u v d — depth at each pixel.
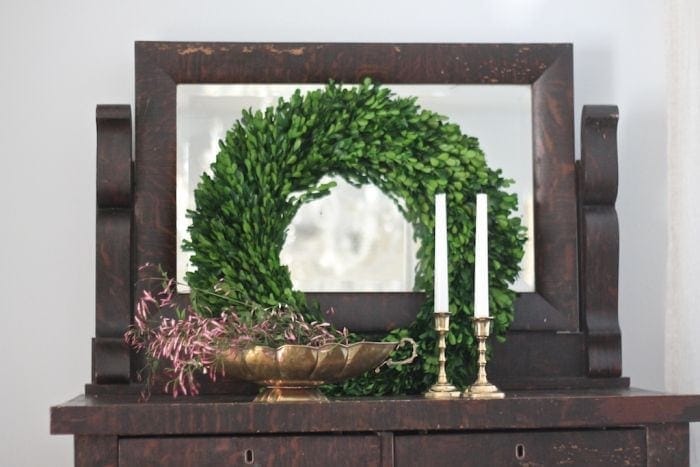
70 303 2.76
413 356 2.52
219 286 2.54
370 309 2.66
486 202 2.56
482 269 2.51
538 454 2.32
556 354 2.70
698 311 2.70
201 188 2.64
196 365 2.35
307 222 2.67
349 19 2.83
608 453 2.33
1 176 2.76
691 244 2.71
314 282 2.66
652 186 2.88
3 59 2.77
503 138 2.73
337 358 2.33
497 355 2.69
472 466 2.30
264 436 2.26
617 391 2.57
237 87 2.69
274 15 2.82
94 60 2.79
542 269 2.71
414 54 2.72
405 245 2.68
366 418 2.25
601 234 2.69
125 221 2.60
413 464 2.29
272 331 2.42
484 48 2.73
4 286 2.75
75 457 2.22
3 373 2.74
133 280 2.63
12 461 2.74
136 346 2.61
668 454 2.35
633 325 2.86
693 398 2.33
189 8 2.81
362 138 2.69
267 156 2.66
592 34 2.88
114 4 2.80
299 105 2.69
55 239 2.76
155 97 2.67
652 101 2.88
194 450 2.24
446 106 2.73
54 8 2.79
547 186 2.72
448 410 2.28
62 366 2.75
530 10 2.87
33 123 2.77
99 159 2.58
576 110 2.87
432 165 2.69
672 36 2.79
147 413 2.22
